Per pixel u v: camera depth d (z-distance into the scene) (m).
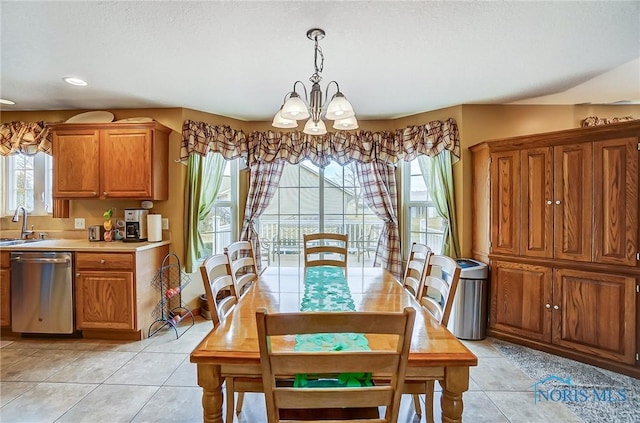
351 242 3.92
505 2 1.62
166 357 2.53
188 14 1.71
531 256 2.65
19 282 2.81
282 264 3.95
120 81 2.62
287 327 0.95
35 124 3.27
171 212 3.33
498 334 2.86
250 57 2.21
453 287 1.56
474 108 3.22
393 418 1.04
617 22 1.78
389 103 3.18
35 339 2.86
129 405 1.93
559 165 2.50
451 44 2.04
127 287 2.78
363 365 1.00
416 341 1.26
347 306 1.67
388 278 2.26
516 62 2.29
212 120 3.53
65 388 2.11
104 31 1.87
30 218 3.46
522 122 3.22
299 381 1.19
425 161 3.53
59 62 2.28
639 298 2.19
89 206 3.39
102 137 3.05
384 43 2.03
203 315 3.43
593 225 2.35
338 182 3.93
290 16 1.73
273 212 3.95
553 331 2.56
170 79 2.59
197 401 1.97
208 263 1.69
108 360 2.48
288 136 3.66
